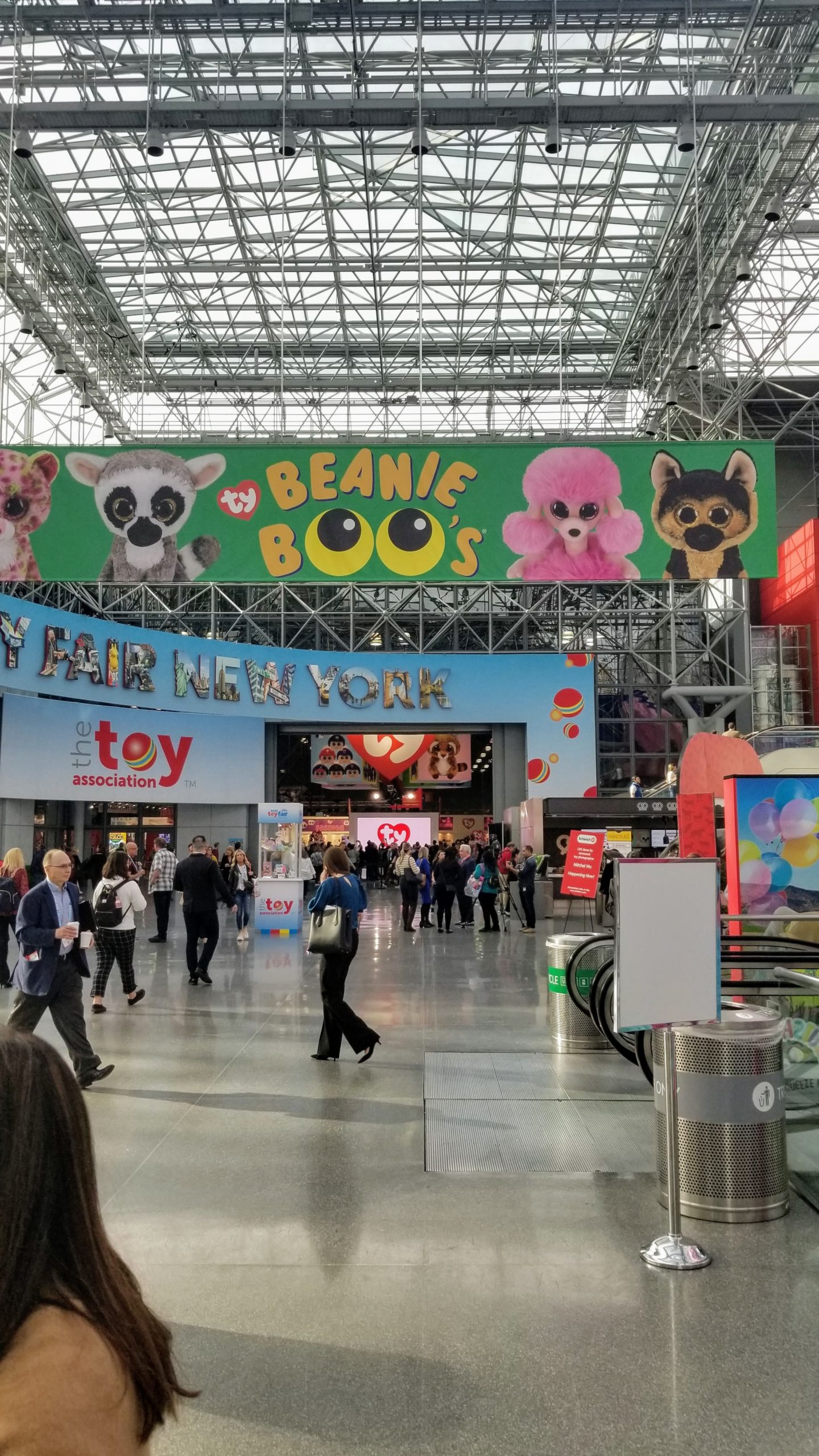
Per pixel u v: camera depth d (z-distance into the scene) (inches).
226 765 1296.8
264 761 1378.0
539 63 857.5
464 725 1448.1
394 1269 162.4
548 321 1398.9
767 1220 187.0
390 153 1027.3
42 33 773.3
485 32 763.4
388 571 553.6
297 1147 226.5
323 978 312.2
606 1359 134.1
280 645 1510.8
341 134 997.2
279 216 1156.5
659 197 1095.6
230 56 818.8
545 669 1443.2
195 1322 144.1
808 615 1453.0
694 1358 134.3
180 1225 180.7
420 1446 114.3
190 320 1393.9
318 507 557.3
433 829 1625.2
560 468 554.3
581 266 1237.1
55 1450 34.5
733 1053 188.7
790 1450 114.1
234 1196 195.3
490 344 1460.4
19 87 734.5
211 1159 218.1
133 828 1315.2
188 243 1201.4
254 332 1432.1
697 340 1258.6
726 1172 186.1
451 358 1499.8
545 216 1152.2
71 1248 39.0
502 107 756.0
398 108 754.8
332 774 1680.6
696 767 480.4
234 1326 142.9
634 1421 119.6
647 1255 166.7
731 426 1508.4
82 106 759.1
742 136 947.3
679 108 757.9
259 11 747.4
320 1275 160.2
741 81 870.4
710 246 1139.3
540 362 1514.5
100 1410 36.2
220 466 559.8
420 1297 152.3
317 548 553.9
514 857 904.9
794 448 1545.3
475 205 1130.7
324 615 1558.8
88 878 846.5
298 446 560.7
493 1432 117.3
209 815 1330.0
